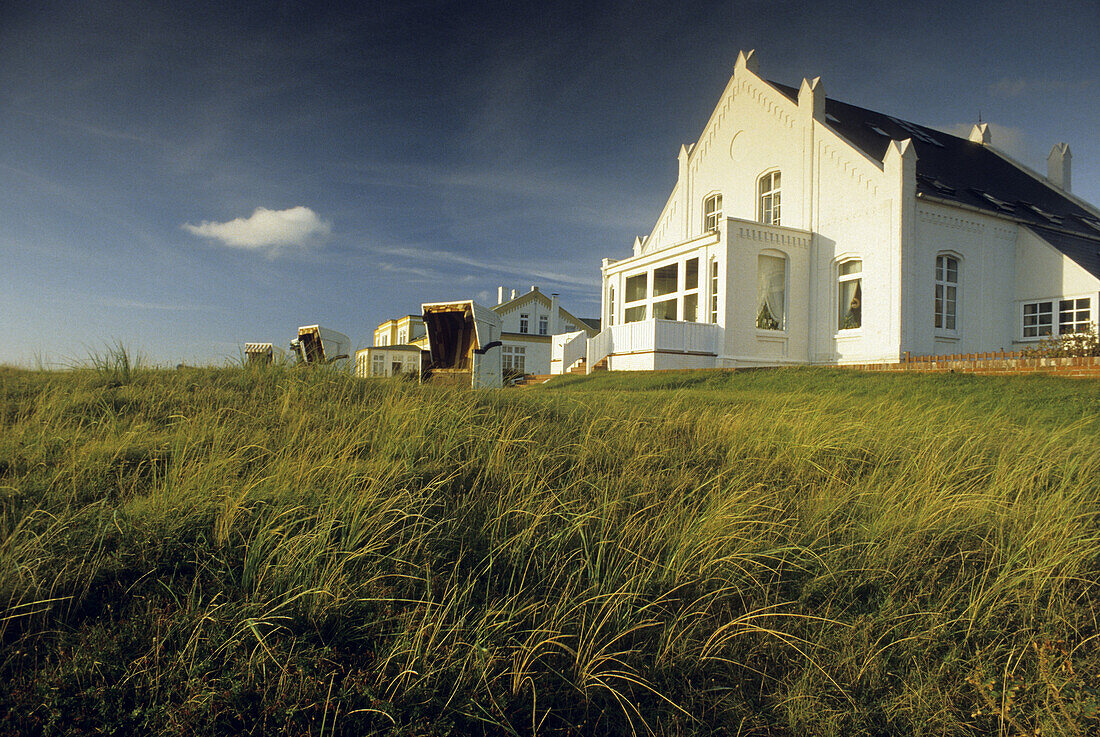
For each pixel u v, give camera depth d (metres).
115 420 4.57
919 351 15.75
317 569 3.03
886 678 3.04
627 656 2.94
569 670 2.82
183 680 2.52
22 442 4.11
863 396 9.29
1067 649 3.25
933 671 3.09
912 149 15.36
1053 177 26.34
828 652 3.13
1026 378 9.09
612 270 20.70
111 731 2.34
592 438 5.24
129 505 3.28
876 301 15.70
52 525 3.06
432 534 3.53
